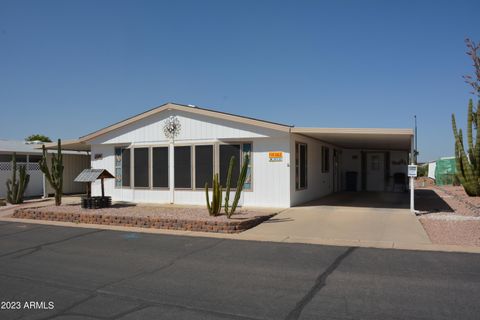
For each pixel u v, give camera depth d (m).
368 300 5.48
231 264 7.48
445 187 27.83
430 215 12.84
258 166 14.98
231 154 15.35
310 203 16.12
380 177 23.58
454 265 7.13
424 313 5.02
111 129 17.78
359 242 9.17
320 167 18.77
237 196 11.73
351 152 23.91
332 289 5.96
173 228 11.35
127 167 17.66
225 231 10.63
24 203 18.94
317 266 7.23
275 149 14.76
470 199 17.88
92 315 5.16
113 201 17.81
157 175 16.81
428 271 6.79
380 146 22.09
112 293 6.00
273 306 5.35
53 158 16.38
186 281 6.51
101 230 11.48
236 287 6.16
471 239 9.22
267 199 14.83
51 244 9.66
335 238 9.65
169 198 16.53
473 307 5.19
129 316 5.10
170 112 16.52
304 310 5.18
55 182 16.27
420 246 8.66
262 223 11.72
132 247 9.12
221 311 5.21
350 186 23.47
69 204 16.62
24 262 7.93
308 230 10.66
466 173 19.33
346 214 13.03
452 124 20.03
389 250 8.36
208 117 15.71
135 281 6.57
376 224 11.27
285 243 9.23
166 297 5.78
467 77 15.07
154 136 16.89
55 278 6.81
